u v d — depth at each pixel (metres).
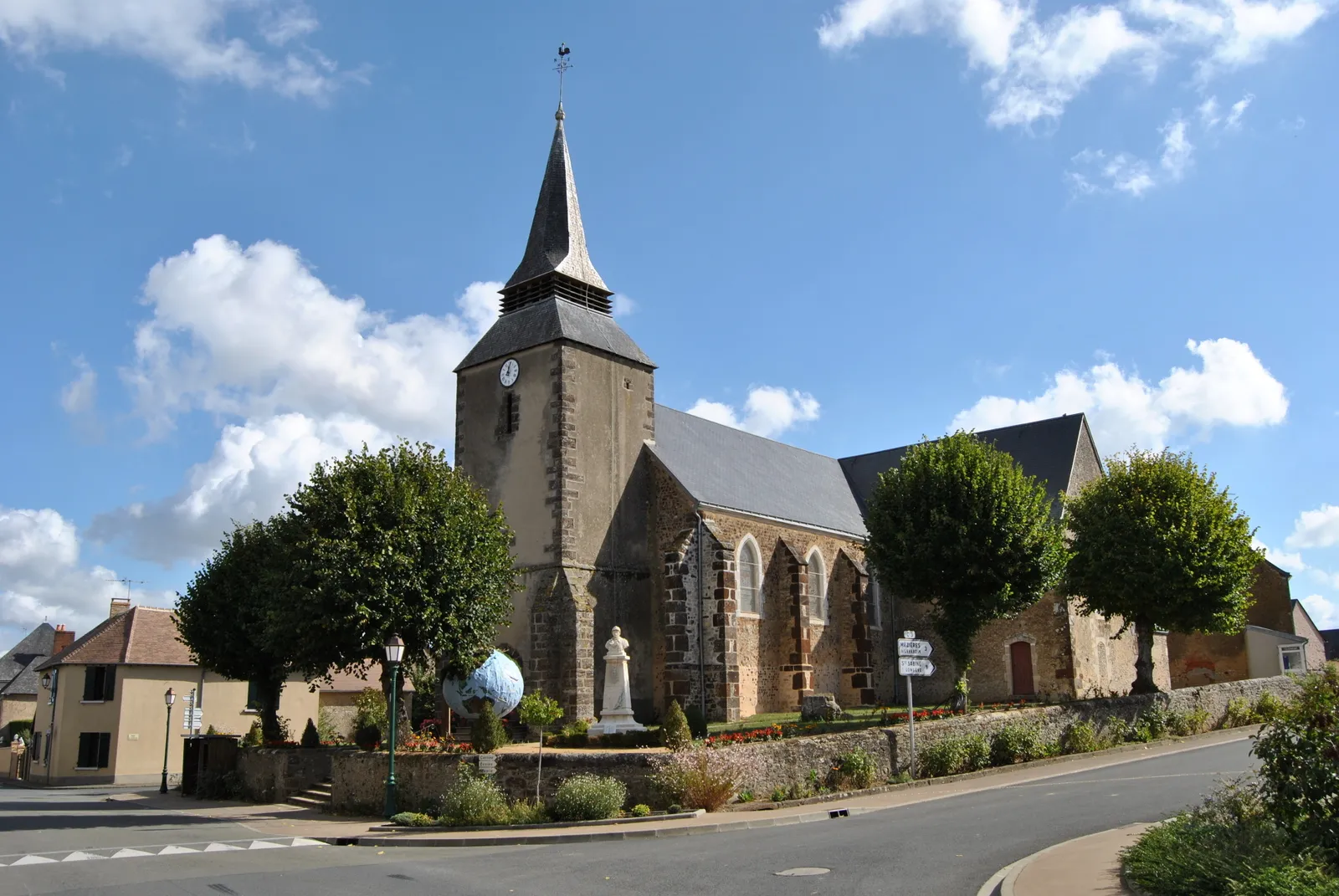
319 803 25.11
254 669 32.38
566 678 30.11
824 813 18.33
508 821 18.47
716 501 34.41
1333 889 8.63
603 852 15.06
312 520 24.81
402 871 14.07
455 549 24.94
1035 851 13.26
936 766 23.28
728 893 11.45
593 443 33.03
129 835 19.66
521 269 35.78
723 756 19.88
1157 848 10.60
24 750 47.72
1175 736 30.03
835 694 37.66
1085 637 38.34
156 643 43.56
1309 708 11.13
